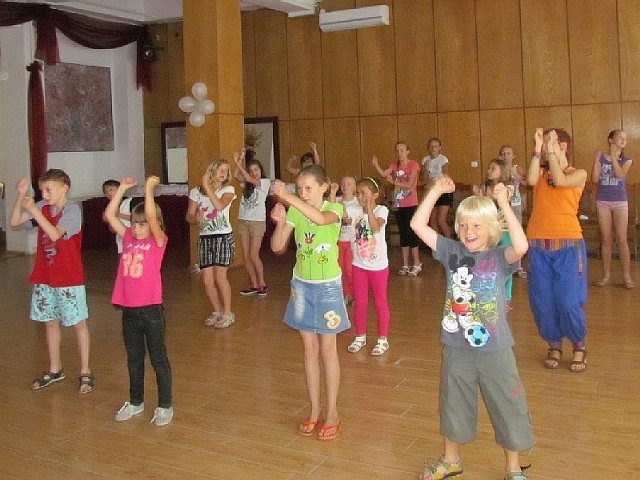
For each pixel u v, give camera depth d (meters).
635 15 9.30
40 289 4.35
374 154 11.03
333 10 11.06
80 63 11.89
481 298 2.78
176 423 3.78
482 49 10.19
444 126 10.53
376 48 10.86
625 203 6.85
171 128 12.64
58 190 4.28
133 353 3.86
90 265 9.59
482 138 10.30
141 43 12.48
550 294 4.36
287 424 3.73
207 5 8.59
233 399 4.13
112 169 12.55
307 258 3.49
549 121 9.89
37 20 10.59
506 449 2.85
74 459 3.37
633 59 9.35
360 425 3.67
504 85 10.11
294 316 3.54
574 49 9.66
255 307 6.59
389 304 6.56
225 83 8.73
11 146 10.80
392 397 4.07
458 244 2.88
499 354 2.78
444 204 9.00
